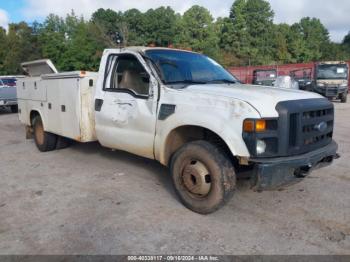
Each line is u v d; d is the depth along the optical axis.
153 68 4.51
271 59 73.88
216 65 5.46
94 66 39.53
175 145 4.42
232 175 3.82
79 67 39.81
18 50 44.91
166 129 4.27
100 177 5.48
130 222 3.88
